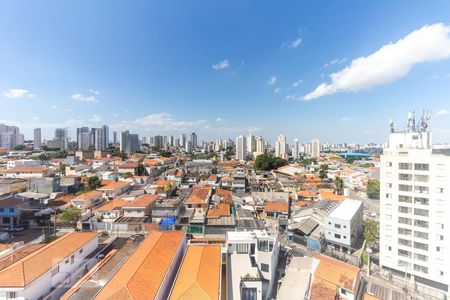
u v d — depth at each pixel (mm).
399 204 46594
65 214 59625
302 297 36812
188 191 93312
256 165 157500
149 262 33875
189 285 29812
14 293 28859
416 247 44688
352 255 52625
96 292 29828
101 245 46344
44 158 150500
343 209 61781
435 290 41938
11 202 63688
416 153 44844
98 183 91875
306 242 55812
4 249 40312
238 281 35688
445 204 41875
